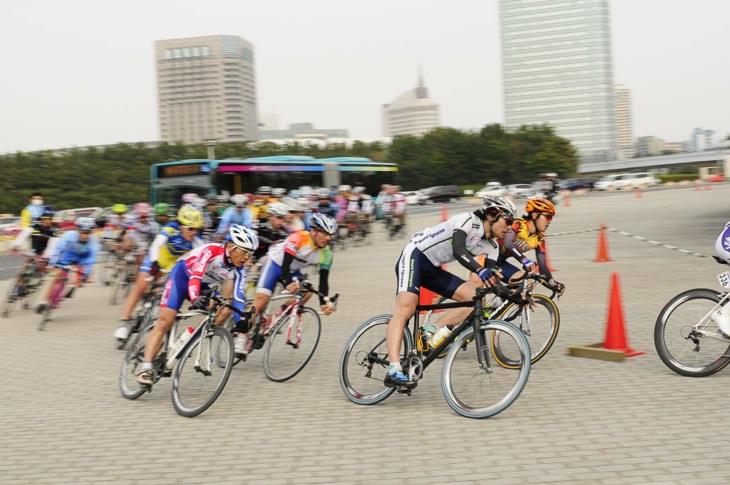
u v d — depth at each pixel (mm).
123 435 4738
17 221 32938
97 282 14922
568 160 90250
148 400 5648
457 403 4867
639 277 11438
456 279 5457
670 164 135125
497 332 4824
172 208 22234
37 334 8906
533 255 15750
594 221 25703
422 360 5121
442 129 91000
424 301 7605
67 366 6988
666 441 4137
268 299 6172
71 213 35250
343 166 30812
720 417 4539
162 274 8102
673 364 5590
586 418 4629
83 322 9750
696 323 5523
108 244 14453
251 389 5836
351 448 4277
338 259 17578
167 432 4770
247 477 3881
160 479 3910
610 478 3637
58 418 5199
